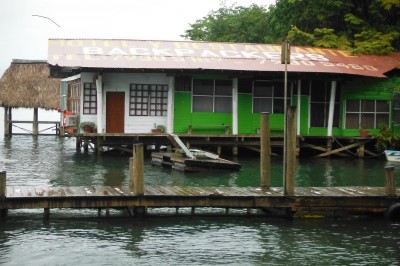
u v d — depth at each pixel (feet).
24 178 71.92
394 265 40.22
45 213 50.03
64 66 89.86
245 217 52.44
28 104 142.41
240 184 68.39
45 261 39.65
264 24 166.09
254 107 102.01
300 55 107.14
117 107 98.27
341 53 113.19
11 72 145.59
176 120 99.30
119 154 100.73
